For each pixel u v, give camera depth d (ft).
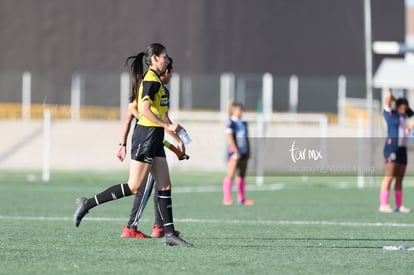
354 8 625.41
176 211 202.69
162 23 608.19
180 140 123.24
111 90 583.58
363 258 117.60
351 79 596.70
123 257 115.34
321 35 620.49
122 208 205.67
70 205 214.28
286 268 107.55
